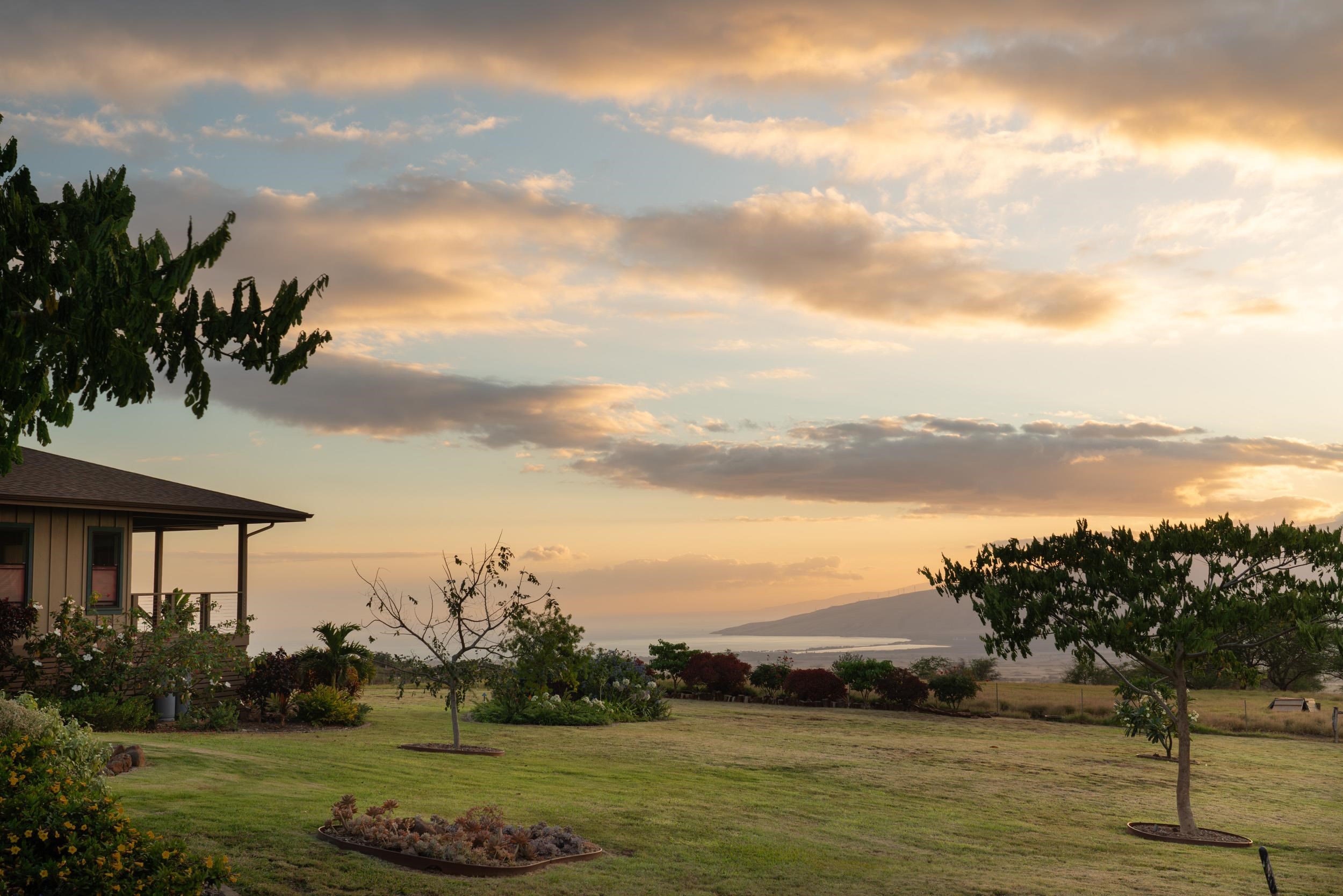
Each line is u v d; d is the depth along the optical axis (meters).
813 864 12.96
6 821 7.84
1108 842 16.84
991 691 47.03
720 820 15.23
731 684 40.81
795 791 18.88
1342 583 16.64
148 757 14.96
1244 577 17.84
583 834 13.32
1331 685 70.81
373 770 16.53
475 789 15.82
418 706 30.86
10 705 11.20
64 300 6.93
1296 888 14.17
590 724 28.94
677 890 11.03
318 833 11.19
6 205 6.77
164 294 7.29
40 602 20.75
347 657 26.38
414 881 10.00
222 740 18.95
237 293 7.68
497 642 21.30
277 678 22.88
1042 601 18.23
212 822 11.09
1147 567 17.86
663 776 19.25
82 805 8.20
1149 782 23.88
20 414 7.45
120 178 7.34
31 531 20.78
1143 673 49.78
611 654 33.62
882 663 39.62
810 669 40.34
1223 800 22.16
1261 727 36.25
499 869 10.74
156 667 21.16
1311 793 23.78
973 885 12.69
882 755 24.95
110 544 22.34
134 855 7.94
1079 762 26.19
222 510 23.30
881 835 15.55
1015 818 18.27
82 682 20.25
